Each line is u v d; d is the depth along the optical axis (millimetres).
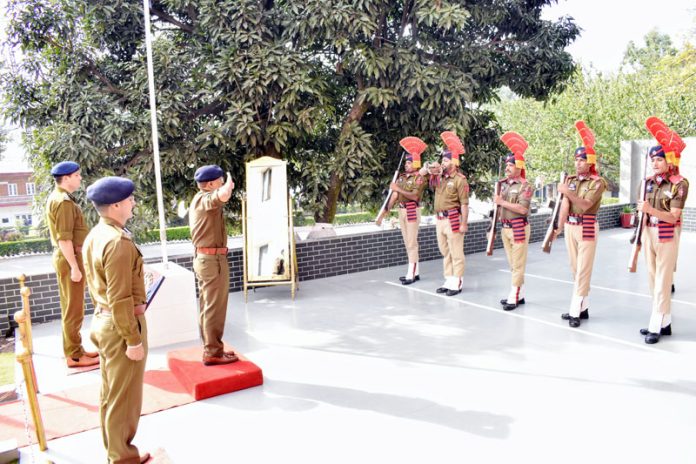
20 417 3684
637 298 6426
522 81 9664
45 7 7406
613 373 4195
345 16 7418
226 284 4227
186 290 5273
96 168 7246
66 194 4398
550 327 5395
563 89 9836
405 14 8742
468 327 5453
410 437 3291
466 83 8141
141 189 7578
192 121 8031
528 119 19438
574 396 3807
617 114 17750
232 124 7441
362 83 8820
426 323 5629
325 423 3500
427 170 7055
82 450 3244
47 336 5504
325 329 5492
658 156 4758
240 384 4047
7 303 5793
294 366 4512
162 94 7348
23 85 7715
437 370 4340
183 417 3637
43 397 3990
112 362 2730
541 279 7535
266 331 5473
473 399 3797
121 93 7840
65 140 6883
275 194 6746
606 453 3055
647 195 4887
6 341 5547
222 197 3859
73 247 4414
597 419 3459
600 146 18094
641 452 3057
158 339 5176
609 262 8555
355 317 5902
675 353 4586
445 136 6727
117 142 7648
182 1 7898
